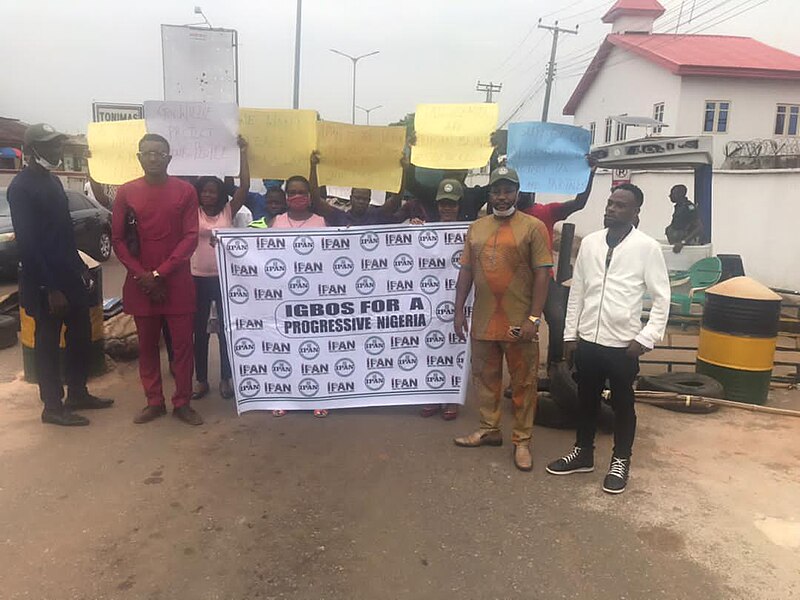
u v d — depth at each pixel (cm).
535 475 414
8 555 316
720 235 1129
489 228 418
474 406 542
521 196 540
